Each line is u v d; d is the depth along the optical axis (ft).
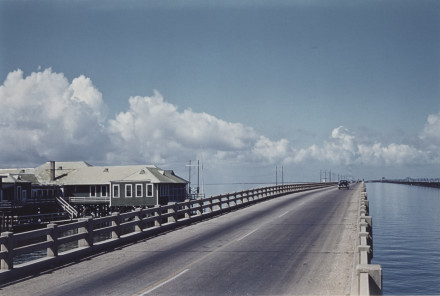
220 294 35.99
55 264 49.29
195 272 44.19
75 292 37.70
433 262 130.52
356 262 42.78
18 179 231.30
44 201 237.45
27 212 228.22
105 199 257.96
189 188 296.92
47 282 41.68
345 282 38.96
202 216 95.81
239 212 111.24
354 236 64.95
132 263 49.73
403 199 396.16
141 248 60.23
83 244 56.13
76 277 43.50
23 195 228.63
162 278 41.96
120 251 58.34
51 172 269.03
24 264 45.55
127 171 266.57
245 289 37.37
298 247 57.00
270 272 43.52
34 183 254.68
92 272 45.62
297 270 44.09
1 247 43.14
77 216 243.81
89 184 262.26
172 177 271.08
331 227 75.56
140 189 246.47
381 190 613.11
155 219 75.10
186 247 59.57
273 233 70.08
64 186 265.13
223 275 42.65
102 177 264.52
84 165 287.28
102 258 53.52
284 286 38.06
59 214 237.04
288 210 110.63
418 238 174.91
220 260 49.88
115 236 62.59
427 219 239.71
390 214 267.39
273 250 55.31
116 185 249.96
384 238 176.76
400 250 150.51
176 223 82.69
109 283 40.55
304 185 252.42
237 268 45.62
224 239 65.57
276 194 175.94
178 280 40.98
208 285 38.93
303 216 94.79
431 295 97.09
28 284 41.04
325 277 40.96
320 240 62.08
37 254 121.90
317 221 84.89
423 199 393.70
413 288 104.47
